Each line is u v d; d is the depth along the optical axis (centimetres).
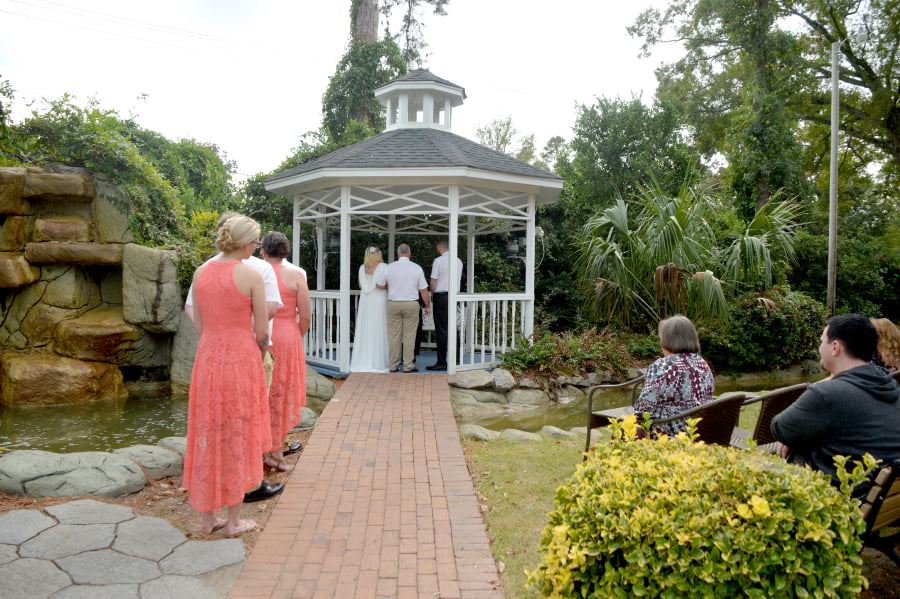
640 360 1005
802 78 1902
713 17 2122
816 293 1652
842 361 278
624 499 197
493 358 882
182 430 653
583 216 1488
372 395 698
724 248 1213
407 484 427
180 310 880
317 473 449
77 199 883
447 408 644
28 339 842
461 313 854
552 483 443
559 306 1386
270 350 446
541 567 208
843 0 2044
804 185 1784
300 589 287
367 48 1588
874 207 2323
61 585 286
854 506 198
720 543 179
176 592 284
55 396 779
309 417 612
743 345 1120
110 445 594
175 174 1391
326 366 884
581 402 856
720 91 2386
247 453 348
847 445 262
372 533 348
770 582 183
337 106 1614
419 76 961
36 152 913
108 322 844
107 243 892
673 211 1066
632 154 1523
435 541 339
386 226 1222
